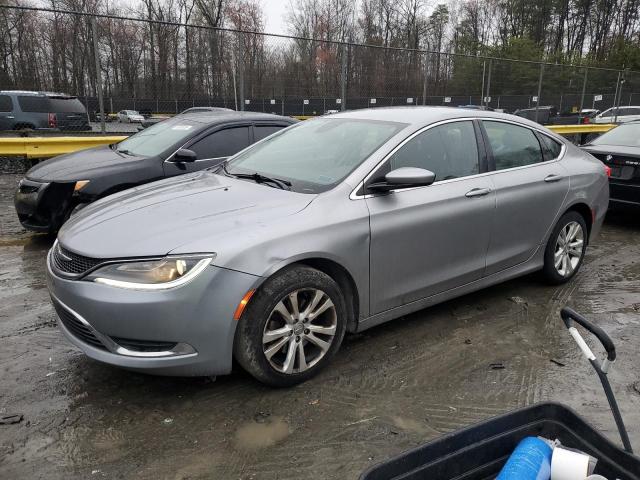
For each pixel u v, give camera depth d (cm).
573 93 1753
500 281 424
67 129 1048
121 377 318
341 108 1212
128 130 1045
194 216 305
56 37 1005
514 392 311
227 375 322
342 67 1195
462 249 383
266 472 243
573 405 299
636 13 5434
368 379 321
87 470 242
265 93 1130
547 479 165
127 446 258
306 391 306
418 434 271
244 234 285
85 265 284
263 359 289
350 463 249
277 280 289
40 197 543
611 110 1867
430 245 361
